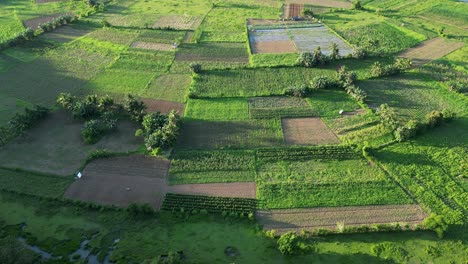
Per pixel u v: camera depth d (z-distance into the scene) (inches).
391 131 2407.7
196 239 1782.7
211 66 3164.4
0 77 3036.4
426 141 2335.1
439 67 3075.8
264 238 1784.0
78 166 2194.9
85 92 2859.3
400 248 1729.8
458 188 2026.3
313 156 2237.9
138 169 2166.6
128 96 2556.6
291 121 2534.5
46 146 2351.1
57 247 1750.7
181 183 2078.0
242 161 2214.6
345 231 1785.2
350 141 2343.8
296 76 3019.2
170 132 2282.2
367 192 2009.1
